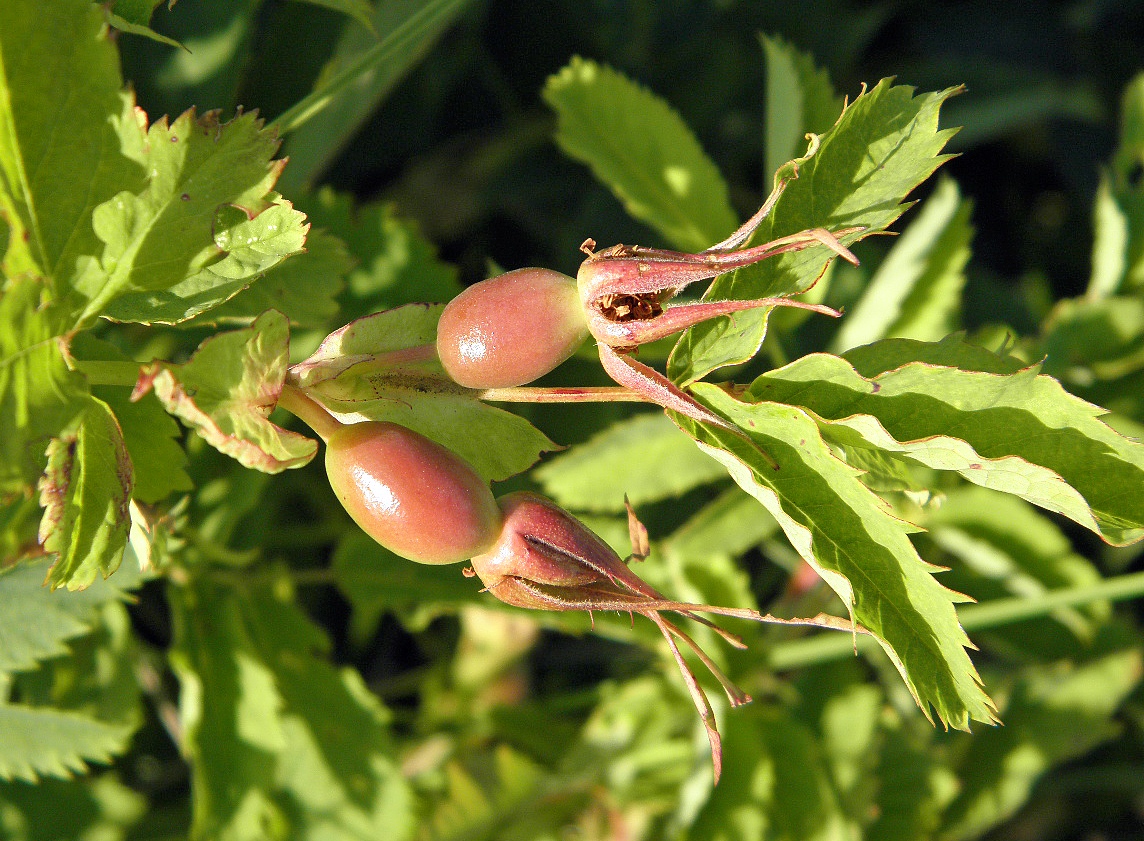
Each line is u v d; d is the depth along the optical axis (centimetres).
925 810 24
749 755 22
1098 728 25
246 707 20
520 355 14
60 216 15
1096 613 24
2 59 14
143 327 21
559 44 31
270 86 21
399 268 22
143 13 16
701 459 21
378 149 30
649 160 21
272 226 15
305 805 21
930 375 13
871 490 13
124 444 15
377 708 21
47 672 20
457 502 14
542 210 30
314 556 27
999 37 34
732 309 13
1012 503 23
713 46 31
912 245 22
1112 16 33
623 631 21
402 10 21
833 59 32
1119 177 23
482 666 26
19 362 14
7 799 23
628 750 23
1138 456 13
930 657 13
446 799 24
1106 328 23
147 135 15
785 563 24
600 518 21
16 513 17
